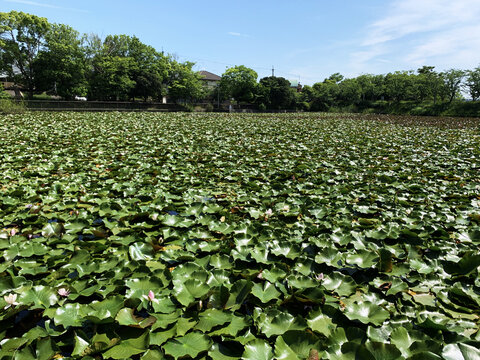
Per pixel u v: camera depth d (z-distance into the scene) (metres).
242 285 2.34
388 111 49.34
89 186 5.06
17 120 15.80
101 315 1.96
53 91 33.75
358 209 4.30
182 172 6.32
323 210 4.16
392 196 5.04
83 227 3.48
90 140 9.94
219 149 9.17
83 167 6.40
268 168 6.86
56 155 7.59
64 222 3.69
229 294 2.28
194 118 23.41
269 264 2.79
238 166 6.96
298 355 1.75
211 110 44.00
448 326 1.98
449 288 2.47
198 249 3.15
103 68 34.53
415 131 16.33
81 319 2.01
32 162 6.70
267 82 52.03
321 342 1.79
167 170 6.27
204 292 2.27
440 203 4.68
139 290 2.33
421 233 3.48
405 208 4.43
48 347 1.78
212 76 67.56
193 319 2.07
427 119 29.84
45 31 30.75
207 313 2.12
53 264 2.73
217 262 2.83
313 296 2.26
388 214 4.16
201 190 5.09
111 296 2.22
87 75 35.69
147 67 39.84
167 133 12.73
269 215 3.88
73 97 33.91
